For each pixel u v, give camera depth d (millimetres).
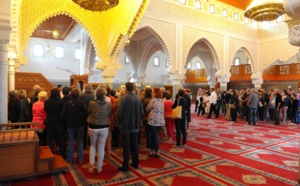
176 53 10844
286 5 3188
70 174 3625
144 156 4613
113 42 8984
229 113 10070
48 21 11820
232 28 13180
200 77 21906
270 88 19125
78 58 16969
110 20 9430
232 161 4332
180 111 5203
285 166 4074
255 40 14297
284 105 9359
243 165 4113
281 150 5125
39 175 3537
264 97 9953
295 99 9133
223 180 3445
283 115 9578
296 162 4293
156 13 10156
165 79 22656
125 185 3252
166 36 10508
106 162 4230
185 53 11203
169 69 10695
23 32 7945
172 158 4488
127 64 19922
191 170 3850
